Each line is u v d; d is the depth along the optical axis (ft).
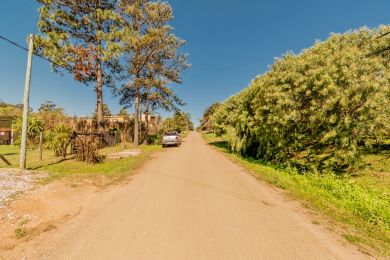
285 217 18.35
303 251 13.26
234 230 15.80
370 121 28.32
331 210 20.21
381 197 23.76
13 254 12.50
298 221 17.58
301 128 36.86
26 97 34.96
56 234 14.84
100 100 78.38
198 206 20.54
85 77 74.64
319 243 14.24
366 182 29.12
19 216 17.46
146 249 13.14
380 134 32.99
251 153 59.72
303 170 36.78
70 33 72.54
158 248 13.26
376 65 29.81
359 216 19.16
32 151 61.98
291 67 37.01
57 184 26.18
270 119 39.75
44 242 13.82
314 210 20.12
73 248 13.15
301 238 14.84
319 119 32.30
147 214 18.47
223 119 88.17
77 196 22.77
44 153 57.36
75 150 53.52
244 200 22.57
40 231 15.24
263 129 45.68
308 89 33.27
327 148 46.50
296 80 34.04
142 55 87.35
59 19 69.31
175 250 13.08
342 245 14.10
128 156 56.49
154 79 90.33
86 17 71.51
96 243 13.75
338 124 30.25
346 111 30.04
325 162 38.42
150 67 90.48
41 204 19.86
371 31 49.44
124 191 25.05
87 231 15.30
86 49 70.18
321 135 33.83
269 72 41.93
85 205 20.40
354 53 30.99
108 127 109.09
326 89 29.91
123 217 17.78
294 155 49.80
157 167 40.96
